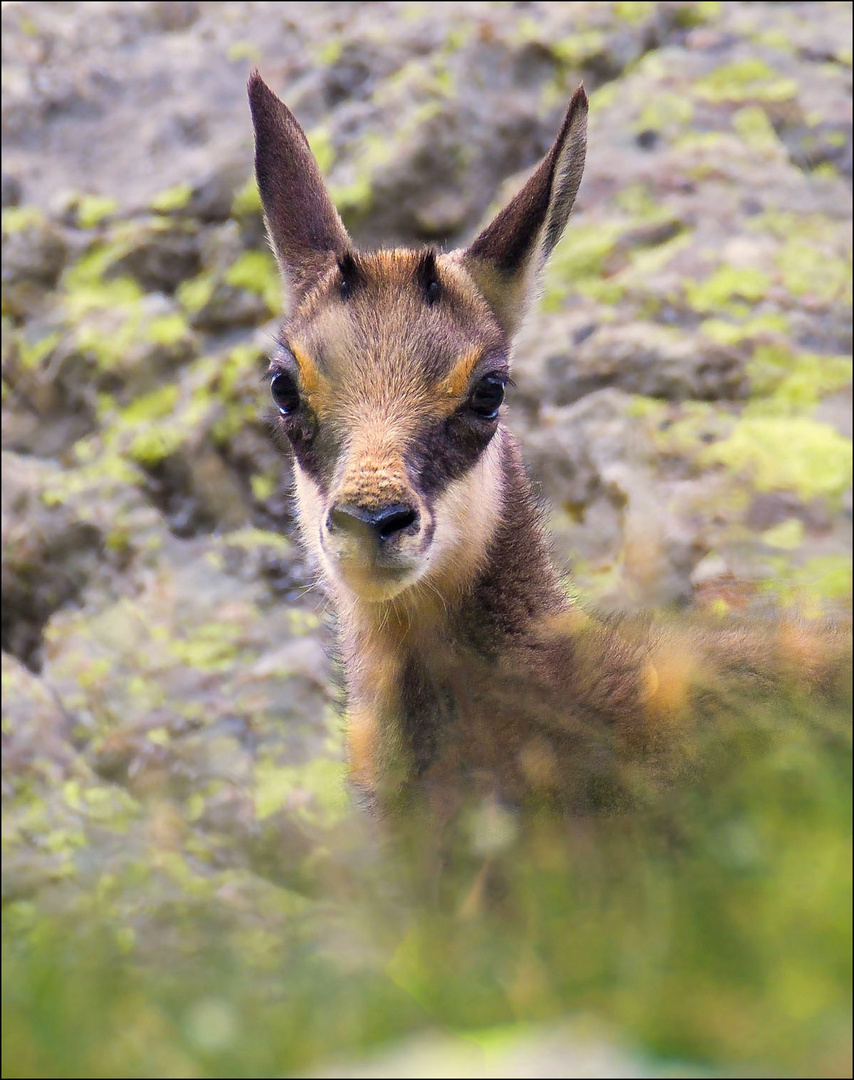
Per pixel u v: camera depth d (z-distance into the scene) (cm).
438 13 1627
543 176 802
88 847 1207
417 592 733
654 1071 346
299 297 816
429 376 727
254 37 1672
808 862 430
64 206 1582
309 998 446
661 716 681
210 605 1380
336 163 1541
